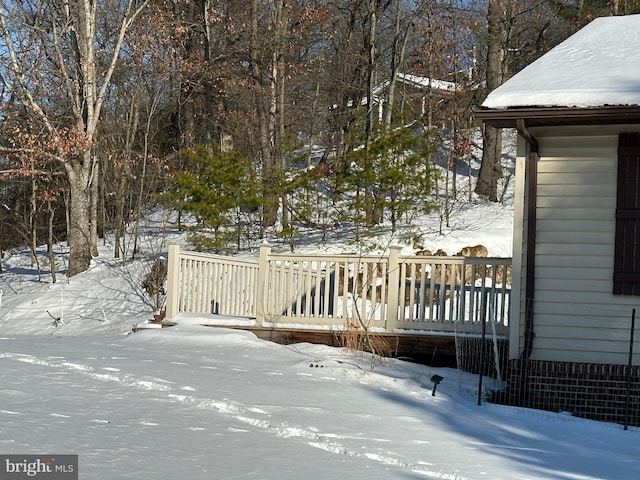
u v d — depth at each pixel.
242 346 11.71
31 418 6.54
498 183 27.67
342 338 12.45
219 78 28.94
